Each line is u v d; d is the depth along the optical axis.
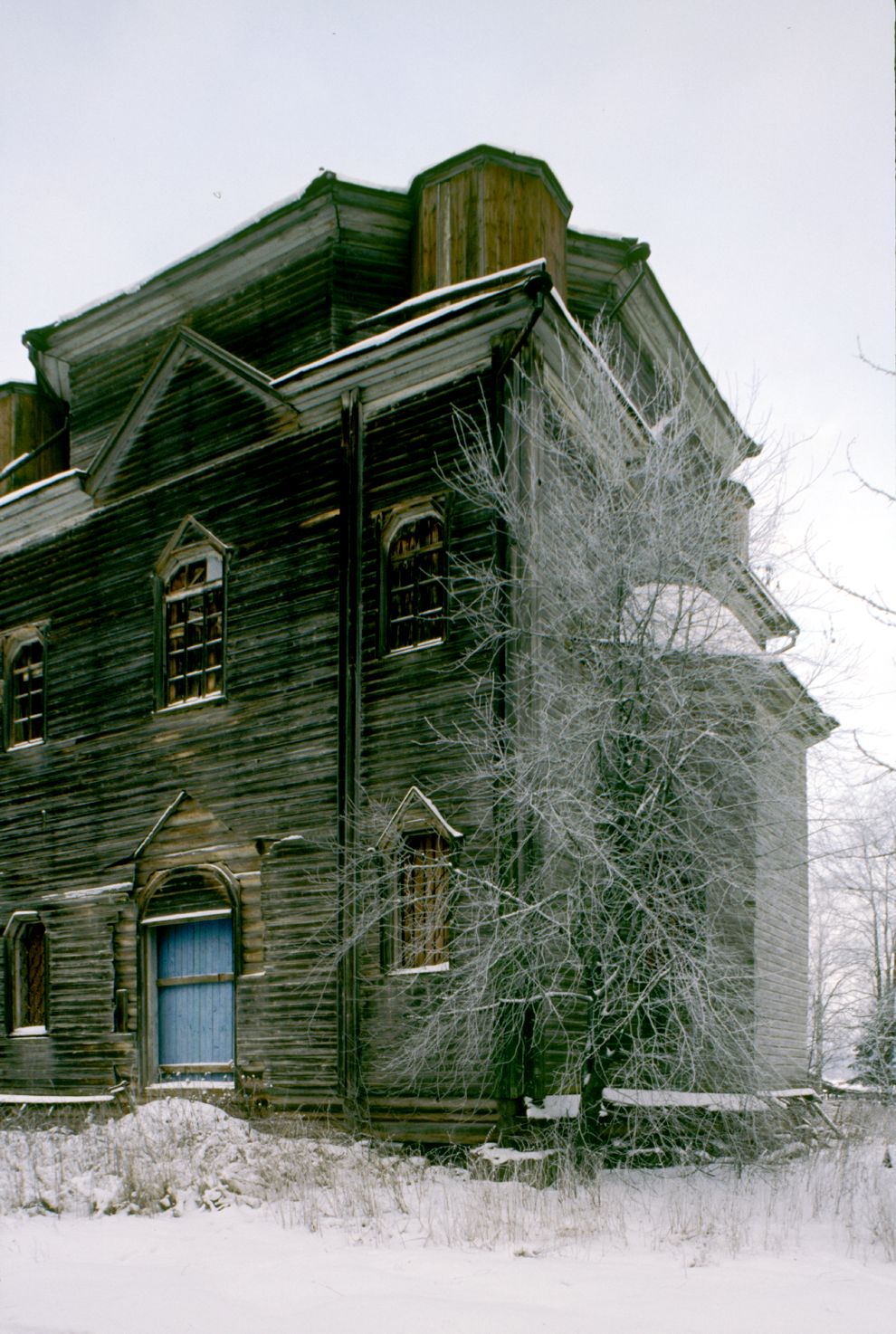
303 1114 13.63
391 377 14.84
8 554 19.39
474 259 15.37
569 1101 12.30
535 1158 11.01
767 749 13.05
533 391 13.79
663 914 11.20
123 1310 6.70
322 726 14.68
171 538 16.95
